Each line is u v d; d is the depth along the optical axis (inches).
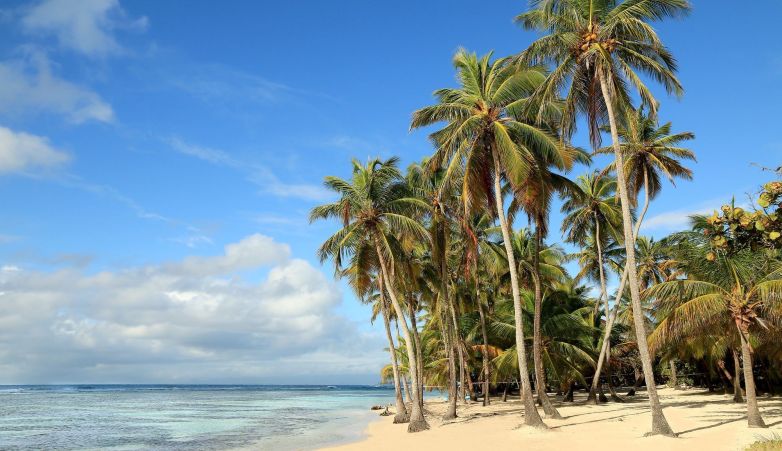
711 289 850.8
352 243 1129.4
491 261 1459.2
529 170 895.7
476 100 971.9
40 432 1328.7
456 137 963.3
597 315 1878.7
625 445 745.6
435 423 1208.2
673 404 1434.5
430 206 1152.2
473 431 1010.7
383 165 1105.4
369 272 1177.4
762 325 813.2
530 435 880.3
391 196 1130.0
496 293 1958.7
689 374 2406.5
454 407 1267.2
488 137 979.9
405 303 1596.9
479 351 1934.1
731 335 907.4
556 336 1563.7
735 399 1392.7
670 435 778.2
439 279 1417.3
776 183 402.0
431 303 1582.2
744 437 746.8
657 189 1414.9
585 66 871.1
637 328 819.4
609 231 1627.7
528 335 1551.4
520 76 931.3
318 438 1150.3
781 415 1011.3
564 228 1637.6
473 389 2250.2
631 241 827.4
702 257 864.3
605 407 1386.6
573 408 1395.2
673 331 849.5
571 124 908.6
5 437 1219.2
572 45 859.4
